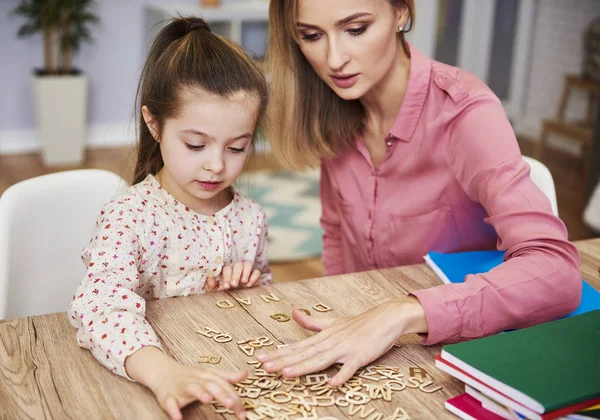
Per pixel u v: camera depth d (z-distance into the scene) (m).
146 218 1.25
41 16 4.13
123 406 0.91
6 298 1.31
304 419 0.89
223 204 1.36
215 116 1.13
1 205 1.35
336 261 1.77
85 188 1.49
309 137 1.53
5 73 4.41
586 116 4.69
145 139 1.31
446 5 5.01
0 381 0.95
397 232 1.56
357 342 1.00
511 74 5.26
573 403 0.84
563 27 4.82
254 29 4.80
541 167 1.63
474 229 1.52
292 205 3.79
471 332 1.08
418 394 0.95
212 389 0.87
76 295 1.08
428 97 1.42
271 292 1.24
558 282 1.12
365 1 1.24
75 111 4.26
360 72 1.30
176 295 1.31
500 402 0.88
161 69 1.17
